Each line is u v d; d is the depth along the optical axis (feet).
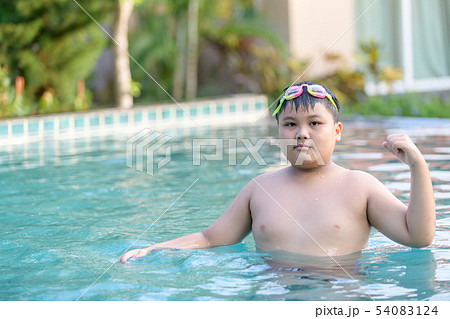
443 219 9.84
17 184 14.38
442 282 6.87
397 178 13.62
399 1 38.42
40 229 9.99
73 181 14.65
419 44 39.24
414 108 28.27
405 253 7.93
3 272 7.74
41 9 31.73
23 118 23.41
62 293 6.95
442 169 14.60
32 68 31.48
